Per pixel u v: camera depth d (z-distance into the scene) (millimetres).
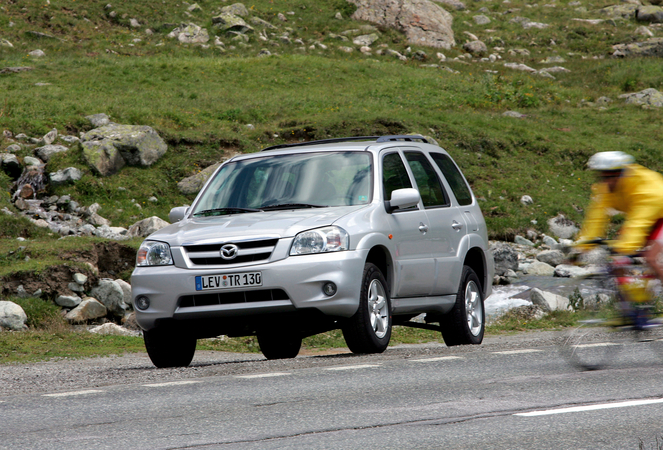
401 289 28406
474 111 128625
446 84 145375
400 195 28016
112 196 79562
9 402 19094
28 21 171375
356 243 25984
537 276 69188
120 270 56500
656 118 133375
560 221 87188
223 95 122562
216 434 13961
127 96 115562
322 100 122812
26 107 98250
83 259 54062
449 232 31578
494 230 84750
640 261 22359
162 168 86438
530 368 22047
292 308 25000
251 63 148375
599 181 22672
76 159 82562
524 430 13547
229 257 25281
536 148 109500
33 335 41125
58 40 164125
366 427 14148
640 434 13047
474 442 12719
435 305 30438
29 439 14109
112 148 83125
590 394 17203
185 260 25797
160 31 182750
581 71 179875
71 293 49375
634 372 20562
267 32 191250
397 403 16625
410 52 188500
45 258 52406
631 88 163250
